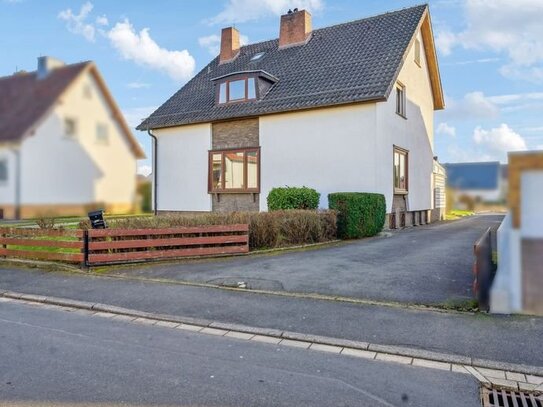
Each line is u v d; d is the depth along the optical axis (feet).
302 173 53.01
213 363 14.35
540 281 18.61
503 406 11.95
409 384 12.96
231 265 29.76
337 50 58.54
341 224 42.29
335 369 13.98
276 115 55.16
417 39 63.52
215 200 60.54
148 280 26.16
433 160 76.02
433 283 23.99
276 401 11.70
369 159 48.60
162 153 65.92
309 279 25.43
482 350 15.25
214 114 59.52
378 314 19.19
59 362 14.19
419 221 66.44
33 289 24.77
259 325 18.24
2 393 11.87
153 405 11.35
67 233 30.17
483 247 20.83
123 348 15.69
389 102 52.54
